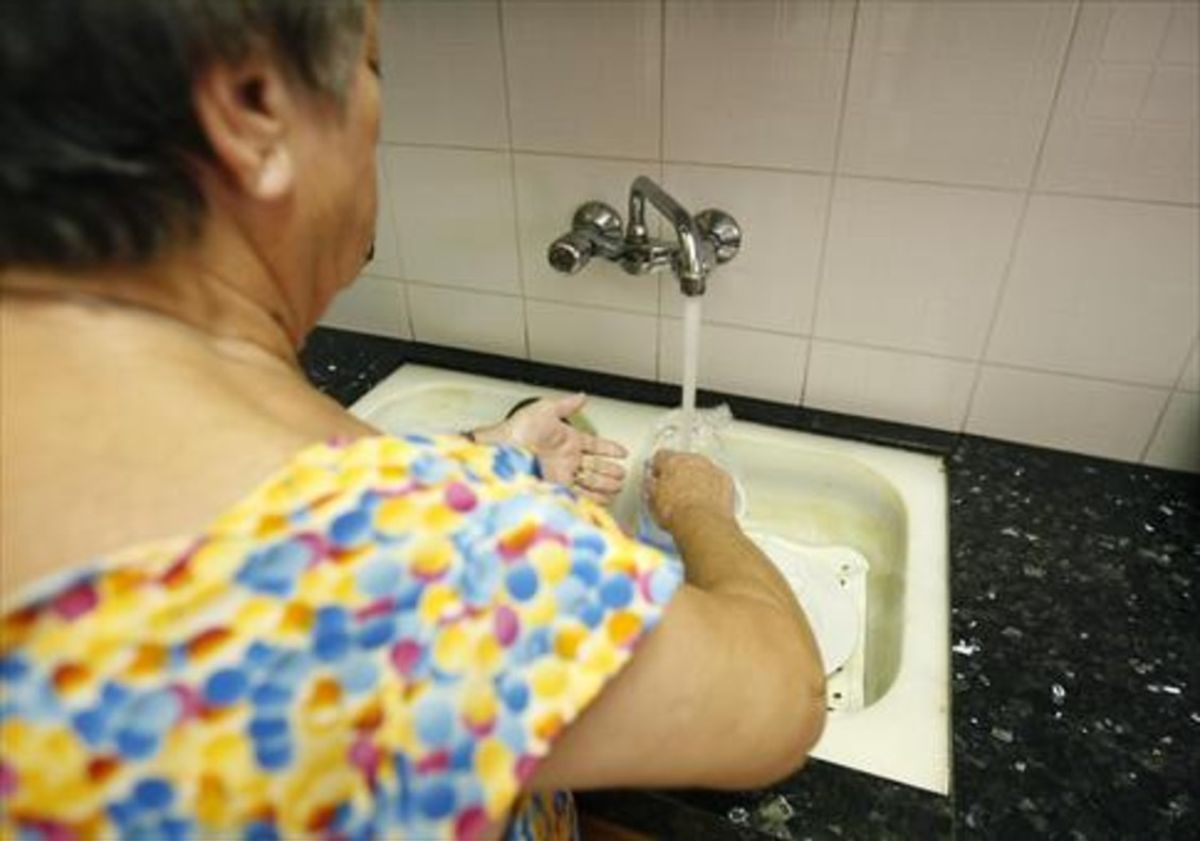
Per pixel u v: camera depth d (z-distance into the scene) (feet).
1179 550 2.63
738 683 1.26
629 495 3.26
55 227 0.99
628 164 3.00
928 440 3.14
